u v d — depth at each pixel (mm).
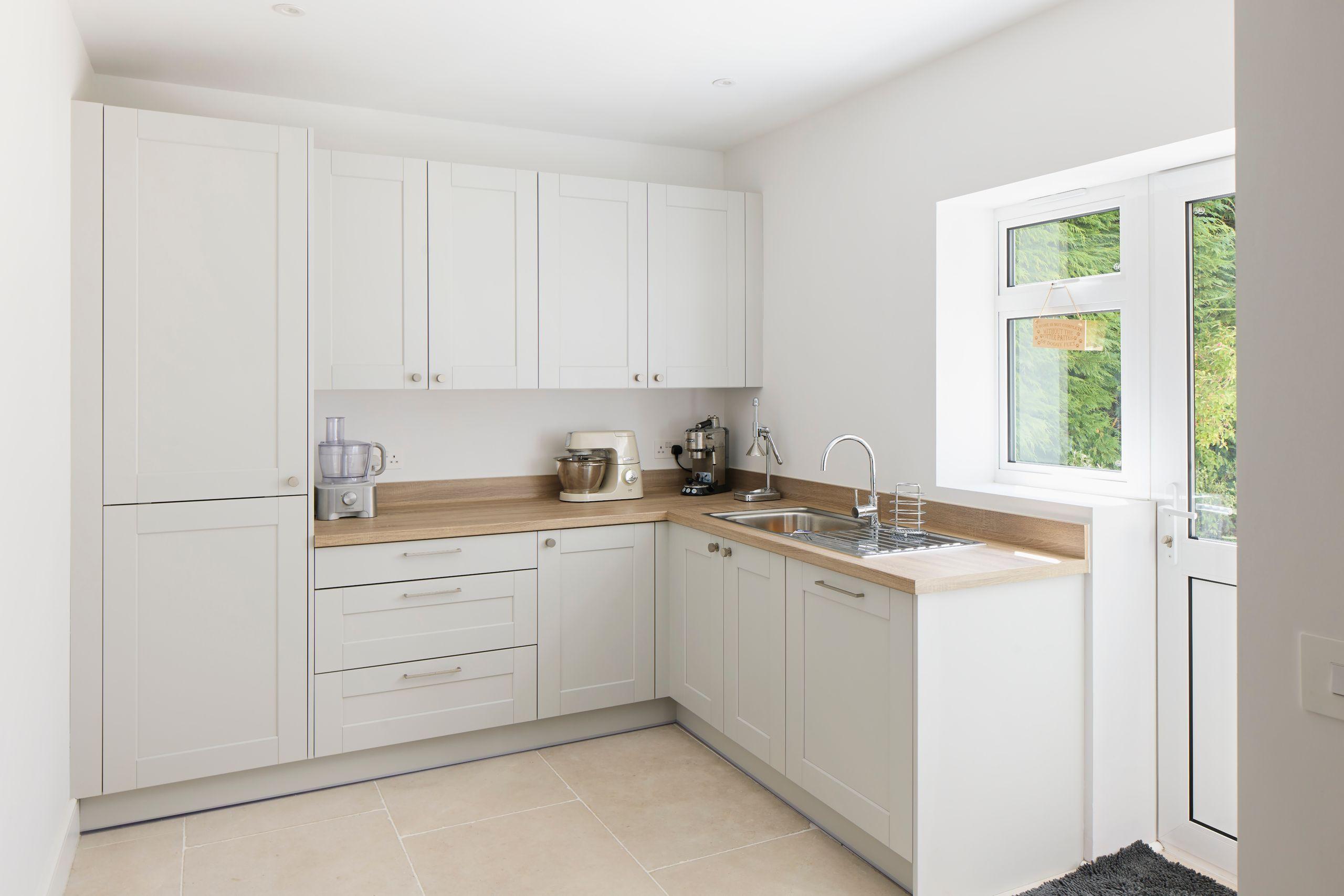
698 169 4078
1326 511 1029
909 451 3094
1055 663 2418
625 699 3400
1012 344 3031
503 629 3180
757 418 3816
